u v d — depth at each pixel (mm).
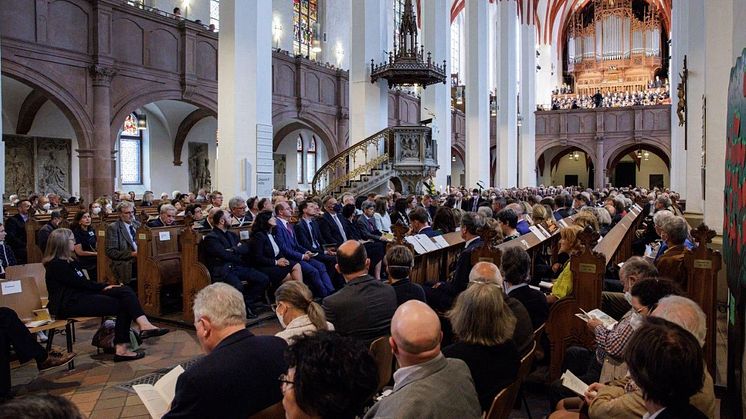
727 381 4758
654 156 39812
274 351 2922
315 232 9305
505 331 3127
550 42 41750
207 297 3043
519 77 35406
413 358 2426
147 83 16188
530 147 34562
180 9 20734
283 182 27359
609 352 3484
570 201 14984
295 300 3592
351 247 4336
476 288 3225
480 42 25000
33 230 10398
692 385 2047
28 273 6242
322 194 15898
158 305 7730
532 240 7598
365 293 4195
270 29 12922
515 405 4719
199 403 2650
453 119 33031
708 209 8203
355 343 2010
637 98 34844
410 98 28266
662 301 3018
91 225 10258
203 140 23344
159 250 7996
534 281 7797
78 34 14445
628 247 11000
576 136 34594
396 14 30484
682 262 5234
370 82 16516
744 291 3918
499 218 7527
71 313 5773
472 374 3051
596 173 34125
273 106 20344
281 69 20812
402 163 16094
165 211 9305
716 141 8078
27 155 17250
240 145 12102
